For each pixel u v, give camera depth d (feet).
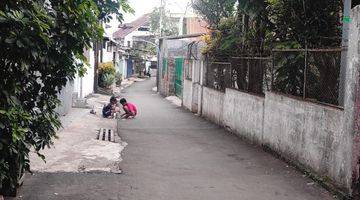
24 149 16.21
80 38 16.55
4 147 15.42
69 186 21.39
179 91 85.30
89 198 19.80
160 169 25.81
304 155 25.52
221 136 39.19
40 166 24.54
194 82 60.39
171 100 82.17
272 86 31.53
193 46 69.77
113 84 98.58
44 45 15.53
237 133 39.32
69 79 17.79
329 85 23.65
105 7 20.95
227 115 43.06
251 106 35.53
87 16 16.31
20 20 13.89
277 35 32.76
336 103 22.80
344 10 24.11
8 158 16.46
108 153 29.48
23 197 19.36
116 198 19.97
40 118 17.10
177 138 37.76
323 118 23.15
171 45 98.27
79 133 36.52
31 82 16.66
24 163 17.12
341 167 21.08
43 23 14.35
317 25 30.25
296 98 27.09
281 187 22.47
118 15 21.42
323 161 23.06
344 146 20.83
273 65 31.40
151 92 110.01
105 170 24.76
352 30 20.42
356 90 19.84
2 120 14.69
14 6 14.20
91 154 28.71
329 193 21.53
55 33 16.10
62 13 15.98
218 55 48.98
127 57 170.91
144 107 67.15
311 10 30.07
